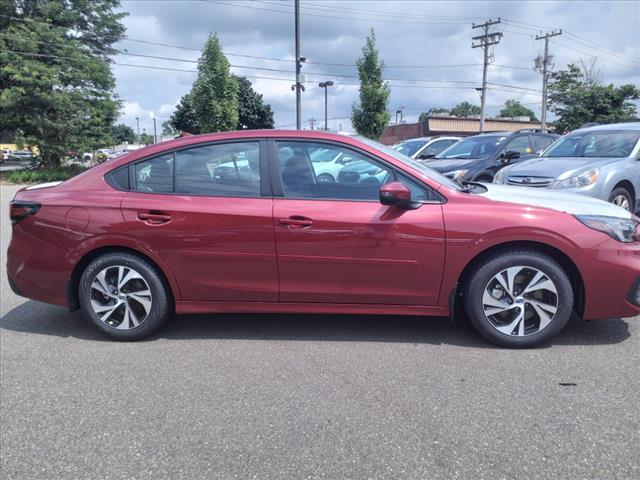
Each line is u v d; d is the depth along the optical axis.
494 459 2.47
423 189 3.77
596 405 2.93
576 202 3.82
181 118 45.88
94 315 4.04
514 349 3.75
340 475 2.38
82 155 28.41
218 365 3.59
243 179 3.90
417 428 2.74
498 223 3.60
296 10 20.45
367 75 21.73
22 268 4.07
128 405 3.06
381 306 3.82
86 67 26.72
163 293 3.98
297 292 3.84
